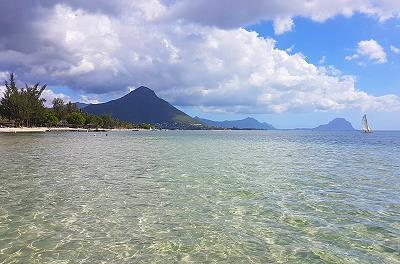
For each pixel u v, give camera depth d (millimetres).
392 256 10281
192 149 54594
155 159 36844
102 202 16484
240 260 9953
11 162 31953
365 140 107750
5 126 144250
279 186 20938
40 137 90125
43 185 20594
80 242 11211
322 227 12969
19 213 14445
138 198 17375
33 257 10008
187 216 14258
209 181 22484
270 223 13406
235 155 42812
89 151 47594
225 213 14758
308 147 64375
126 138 105250
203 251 10578
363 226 13117
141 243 11180
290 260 9992
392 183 22297
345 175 25688
